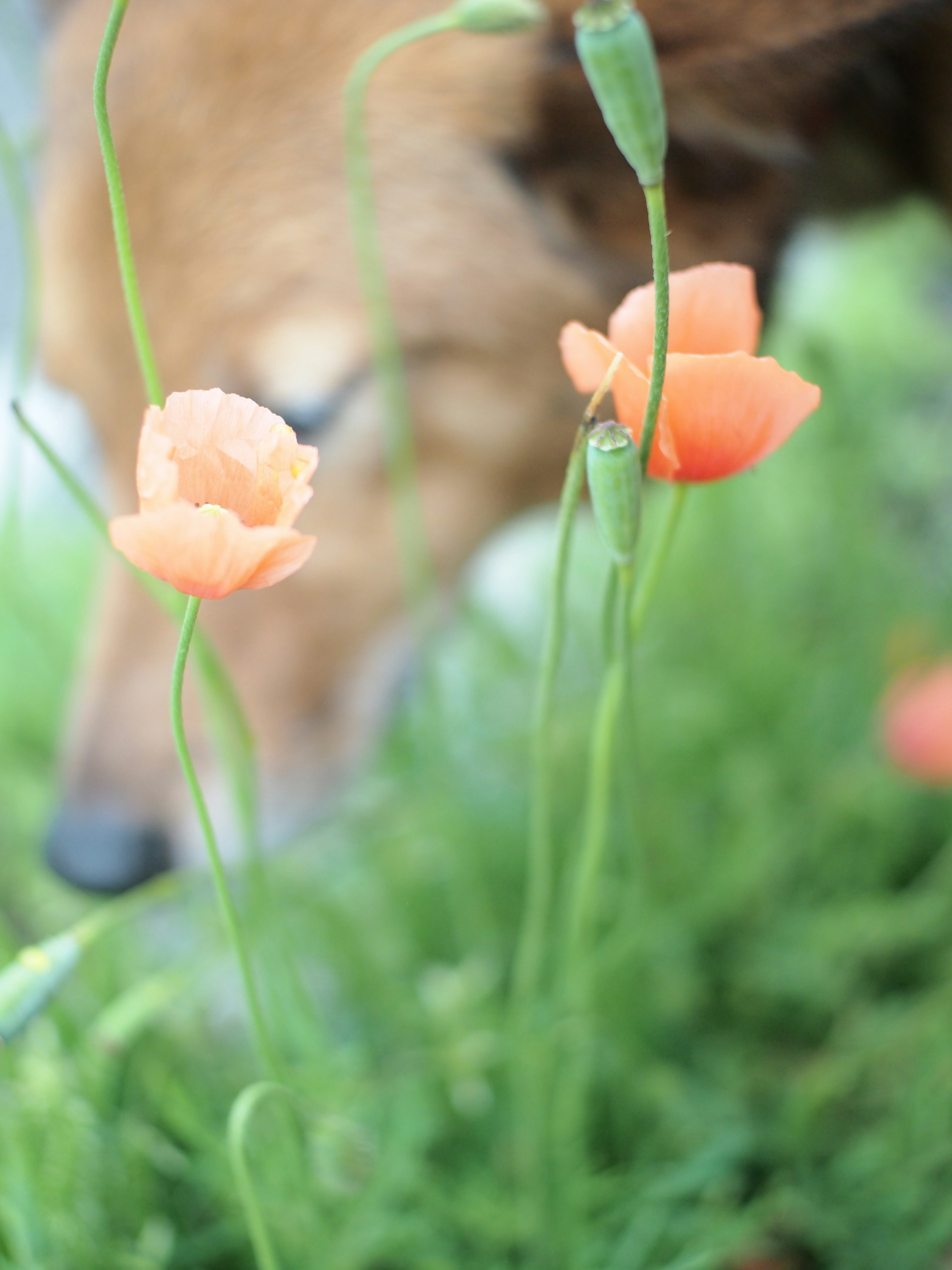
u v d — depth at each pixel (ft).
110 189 1.40
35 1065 1.74
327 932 2.61
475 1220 2.01
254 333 2.53
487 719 3.37
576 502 1.39
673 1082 2.22
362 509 2.80
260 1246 1.51
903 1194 2.06
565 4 2.44
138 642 2.87
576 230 2.63
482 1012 2.37
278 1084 1.55
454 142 2.52
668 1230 2.03
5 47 2.76
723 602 3.59
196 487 1.25
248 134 2.46
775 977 2.56
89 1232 1.75
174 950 2.80
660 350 1.28
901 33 2.24
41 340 2.73
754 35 2.17
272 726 2.91
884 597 3.58
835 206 2.99
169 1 2.46
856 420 3.70
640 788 1.74
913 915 2.52
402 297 2.57
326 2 2.43
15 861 3.17
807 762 3.14
